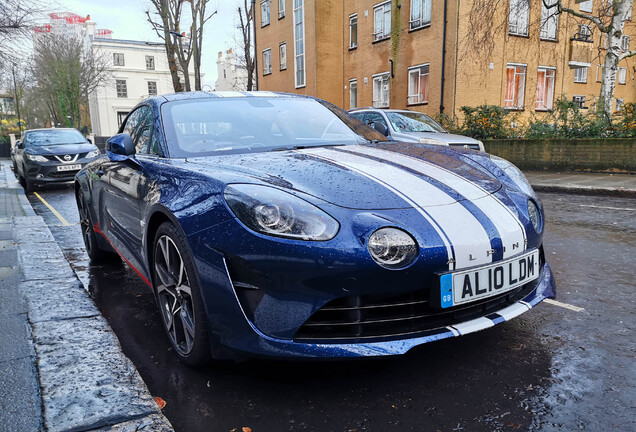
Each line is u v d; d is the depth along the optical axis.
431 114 16.44
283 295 1.72
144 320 2.79
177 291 2.15
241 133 2.72
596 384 1.91
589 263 3.77
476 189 2.13
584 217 5.94
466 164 2.44
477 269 1.85
